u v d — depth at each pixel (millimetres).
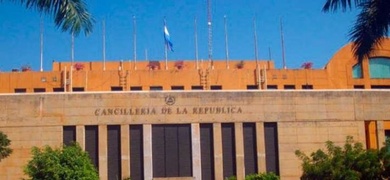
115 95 54719
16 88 64250
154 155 54281
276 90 56188
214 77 65188
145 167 53750
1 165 53344
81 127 54156
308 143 55562
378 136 56781
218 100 55281
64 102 54500
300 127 55781
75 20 21500
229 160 54812
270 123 55781
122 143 53969
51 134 54062
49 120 54219
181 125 55000
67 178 40500
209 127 55188
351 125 56375
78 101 54562
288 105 55938
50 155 41562
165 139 54594
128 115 54469
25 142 53875
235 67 70188
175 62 69312
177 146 54594
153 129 54688
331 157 42844
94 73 64438
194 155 54281
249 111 55406
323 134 55875
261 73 65562
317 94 56438
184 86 64688
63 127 54375
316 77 66125
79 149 43781
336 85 66062
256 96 55750
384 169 38844
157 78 64625
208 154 54781
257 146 54906
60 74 64750
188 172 54281
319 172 40125
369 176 38562
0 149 45500
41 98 54531
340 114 56406
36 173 40844
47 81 64500
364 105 56938
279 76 65812
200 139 54781
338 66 66438
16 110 54281
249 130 55531
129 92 54781
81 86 64000
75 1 21734
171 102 54906
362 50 24984
